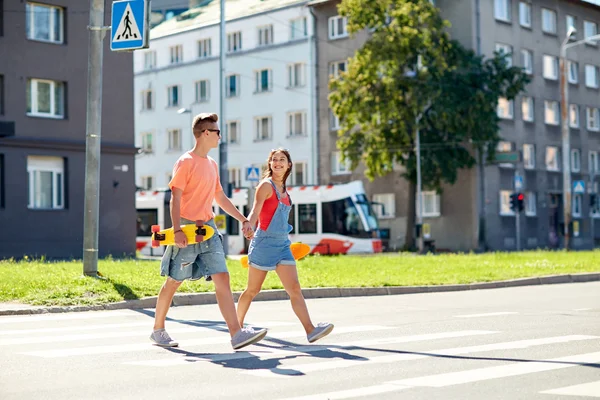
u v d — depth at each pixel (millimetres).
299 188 59844
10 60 45781
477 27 72625
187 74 89062
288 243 13297
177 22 93250
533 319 17484
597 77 86938
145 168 92812
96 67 23703
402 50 64938
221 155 46062
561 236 81125
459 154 67562
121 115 49875
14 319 17469
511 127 76375
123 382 10016
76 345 13367
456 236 72438
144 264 30984
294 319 17547
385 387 9555
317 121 79000
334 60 77625
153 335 13219
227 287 12164
